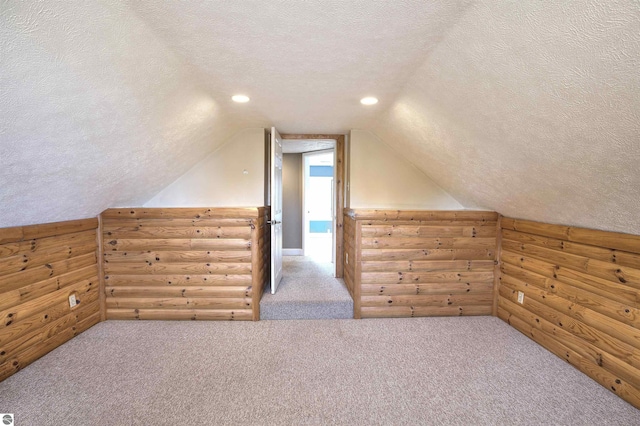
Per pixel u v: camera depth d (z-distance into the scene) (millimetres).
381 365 2254
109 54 1378
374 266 3117
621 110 1166
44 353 2367
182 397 1894
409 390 1972
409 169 3674
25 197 1897
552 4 995
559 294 2404
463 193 3221
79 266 2746
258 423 1687
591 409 1811
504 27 1200
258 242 3104
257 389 1977
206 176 3574
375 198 3676
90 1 1101
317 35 1500
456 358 2354
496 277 3172
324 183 9109
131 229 3031
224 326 2914
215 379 2076
